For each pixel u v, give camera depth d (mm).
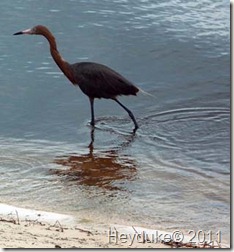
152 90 26125
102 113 24438
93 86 23438
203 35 29984
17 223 14945
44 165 19984
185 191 18141
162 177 19141
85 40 29562
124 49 28922
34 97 25281
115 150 21484
